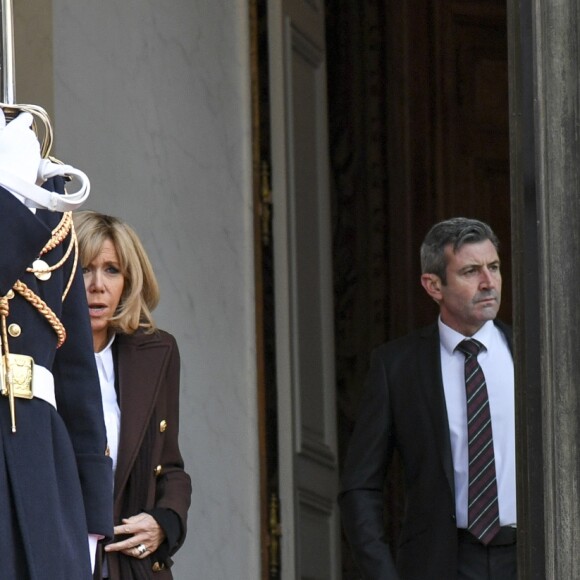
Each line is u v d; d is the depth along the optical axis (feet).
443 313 56.70
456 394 55.67
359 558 56.13
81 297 37.60
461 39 85.71
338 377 82.07
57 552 34.63
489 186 85.30
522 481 46.19
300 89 78.59
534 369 46.09
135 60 69.82
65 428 36.32
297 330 76.18
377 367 56.95
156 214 70.13
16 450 34.94
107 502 37.04
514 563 54.03
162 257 70.13
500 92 86.02
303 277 77.36
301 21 78.95
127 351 51.83
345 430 81.61
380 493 56.95
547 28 46.52
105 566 49.62
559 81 46.37
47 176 35.65
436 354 56.34
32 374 35.60
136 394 51.26
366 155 83.76
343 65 84.02
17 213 34.63
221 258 73.77
